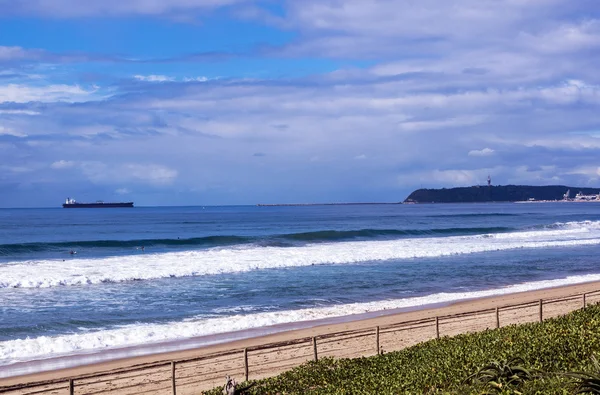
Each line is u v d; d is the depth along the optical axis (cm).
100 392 1558
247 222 12125
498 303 2847
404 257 4822
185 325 2369
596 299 2856
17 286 3262
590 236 7194
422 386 1166
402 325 2089
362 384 1255
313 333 2233
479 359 1287
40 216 17088
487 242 6241
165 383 1628
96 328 2314
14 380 1672
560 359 1240
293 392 1272
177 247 5762
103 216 16925
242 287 3303
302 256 4672
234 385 1272
